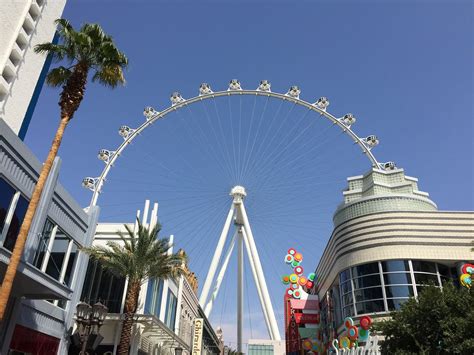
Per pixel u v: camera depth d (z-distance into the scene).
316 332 76.94
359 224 53.34
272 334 70.69
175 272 34.22
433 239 49.53
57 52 22.77
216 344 88.94
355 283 51.16
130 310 30.42
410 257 48.72
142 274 31.70
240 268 76.94
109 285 37.66
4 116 32.16
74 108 21.34
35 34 36.34
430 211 51.12
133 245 32.66
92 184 55.91
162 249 33.41
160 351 46.00
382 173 60.53
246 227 74.75
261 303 73.25
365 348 35.53
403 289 47.06
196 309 64.75
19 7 34.84
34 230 25.00
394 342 25.22
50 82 23.17
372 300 48.53
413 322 24.52
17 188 23.47
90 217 33.94
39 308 27.20
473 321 21.92
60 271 29.20
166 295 45.53
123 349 29.45
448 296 24.19
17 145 23.27
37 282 23.02
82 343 21.67
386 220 51.38
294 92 67.56
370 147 64.81
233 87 66.38
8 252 20.62
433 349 23.38
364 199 54.94
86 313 22.34
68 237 30.44
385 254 49.50
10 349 24.19
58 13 39.97
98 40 23.36
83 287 34.09
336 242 57.28
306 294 81.56
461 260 48.50
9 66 32.88
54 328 28.95
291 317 81.81
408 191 58.09
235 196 72.94
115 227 42.50
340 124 66.62
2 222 22.22
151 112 62.53
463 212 50.88
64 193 29.53
